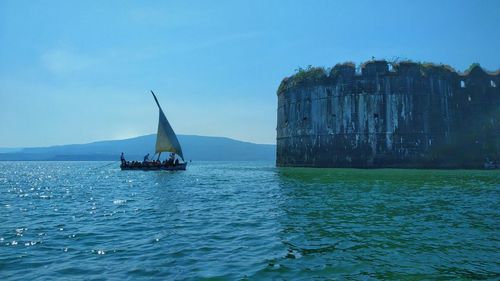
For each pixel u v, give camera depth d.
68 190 36.47
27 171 104.94
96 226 16.03
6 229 15.56
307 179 40.88
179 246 12.01
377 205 20.38
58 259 10.80
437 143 61.66
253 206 21.30
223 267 9.66
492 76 64.38
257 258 10.44
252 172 66.69
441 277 8.69
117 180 51.44
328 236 12.95
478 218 16.28
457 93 63.50
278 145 79.56
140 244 12.46
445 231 13.59
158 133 68.69
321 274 8.99
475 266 9.49
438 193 26.34
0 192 35.06
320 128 66.62
